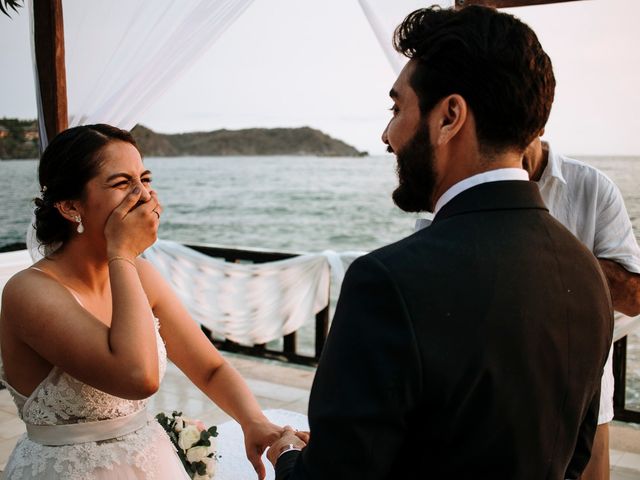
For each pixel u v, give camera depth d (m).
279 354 5.03
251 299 5.04
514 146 0.91
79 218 1.41
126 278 1.32
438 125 0.91
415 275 0.83
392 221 43.41
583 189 1.93
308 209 44.75
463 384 0.82
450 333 0.82
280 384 4.61
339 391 0.83
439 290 0.83
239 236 44.16
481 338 0.83
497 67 0.86
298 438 1.27
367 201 44.94
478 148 0.91
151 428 1.51
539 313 0.88
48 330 1.30
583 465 1.08
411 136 0.94
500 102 0.87
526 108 0.88
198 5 3.18
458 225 0.90
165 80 3.28
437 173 0.94
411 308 0.82
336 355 0.85
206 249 5.31
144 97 3.29
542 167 1.94
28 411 1.39
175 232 44.84
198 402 4.17
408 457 0.88
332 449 0.83
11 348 1.37
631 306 1.92
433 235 0.89
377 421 0.81
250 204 46.19
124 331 1.27
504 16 0.91
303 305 4.90
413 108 0.93
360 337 0.83
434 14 0.93
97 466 1.38
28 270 1.39
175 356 1.68
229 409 1.65
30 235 2.78
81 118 3.36
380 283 0.83
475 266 0.86
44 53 3.50
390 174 46.09
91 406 1.38
